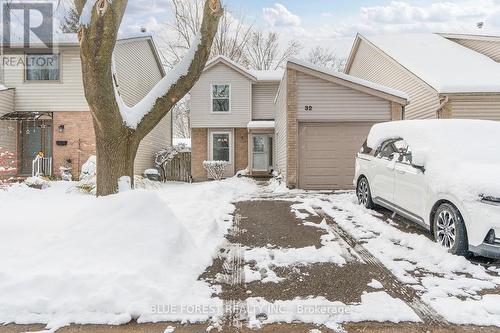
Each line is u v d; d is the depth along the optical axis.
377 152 7.31
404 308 3.17
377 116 11.37
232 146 19.98
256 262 4.39
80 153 14.66
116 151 5.18
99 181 5.20
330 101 11.41
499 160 5.11
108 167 5.16
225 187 11.57
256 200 9.13
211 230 5.53
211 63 19.61
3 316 3.00
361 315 3.05
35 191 10.22
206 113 19.81
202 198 8.45
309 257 4.52
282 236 5.54
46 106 14.75
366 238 5.43
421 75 12.01
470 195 4.40
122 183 5.20
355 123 11.48
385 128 7.30
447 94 10.92
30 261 3.81
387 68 15.30
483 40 15.38
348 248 4.93
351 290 3.57
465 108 11.30
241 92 19.89
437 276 3.98
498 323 2.95
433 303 3.29
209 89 19.83
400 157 6.32
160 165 19.39
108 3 4.48
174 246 4.23
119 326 2.91
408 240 5.18
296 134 11.48
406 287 3.65
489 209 4.19
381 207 7.52
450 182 4.77
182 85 5.46
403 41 16.97
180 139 35.75
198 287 3.62
